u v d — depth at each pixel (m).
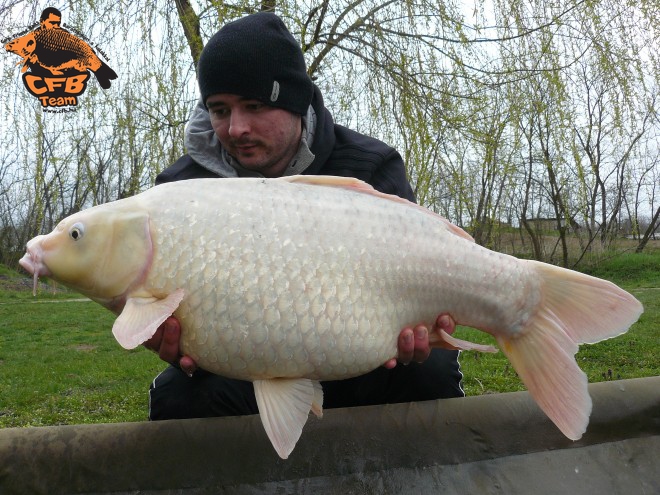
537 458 1.53
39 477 1.34
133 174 3.82
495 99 3.99
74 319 9.02
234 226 1.23
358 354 1.26
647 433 1.58
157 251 1.23
